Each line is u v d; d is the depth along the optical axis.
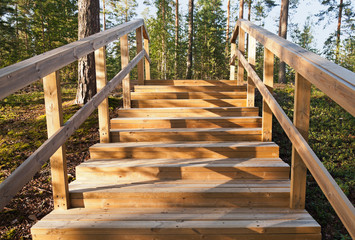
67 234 1.83
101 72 2.82
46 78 1.84
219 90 4.32
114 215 2.02
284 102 6.25
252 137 3.02
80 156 3.56
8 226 2.28
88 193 2.15
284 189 2.18
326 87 1.37
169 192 2.14
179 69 22.91
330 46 17.58
